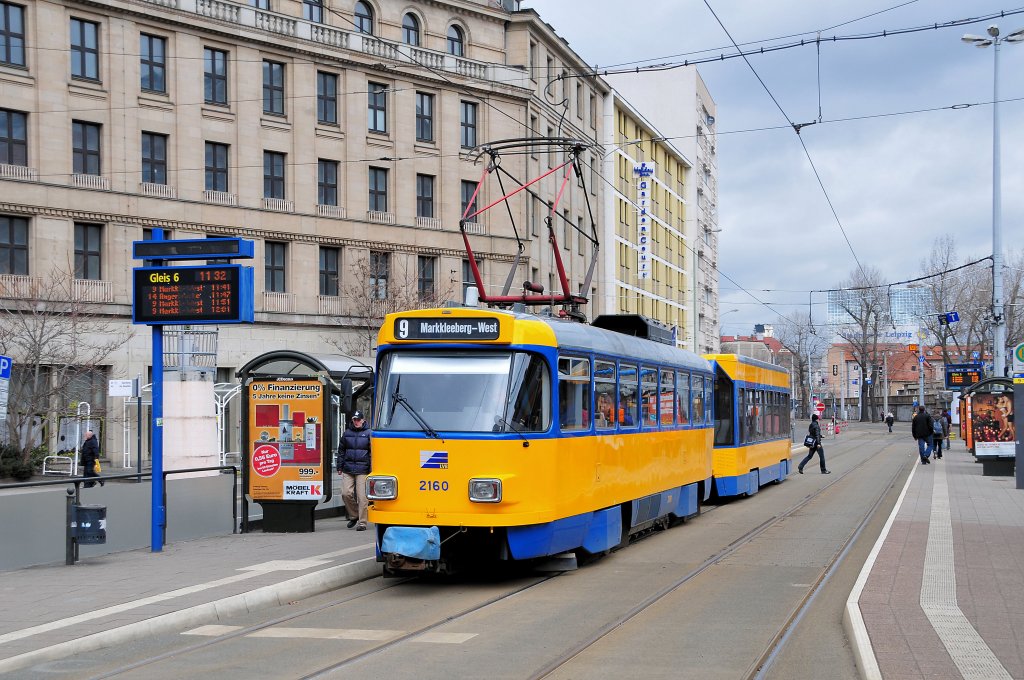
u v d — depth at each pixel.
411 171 46.97
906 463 43.59
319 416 17.86
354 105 45.38
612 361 15.30
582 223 58.53
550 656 8.88
